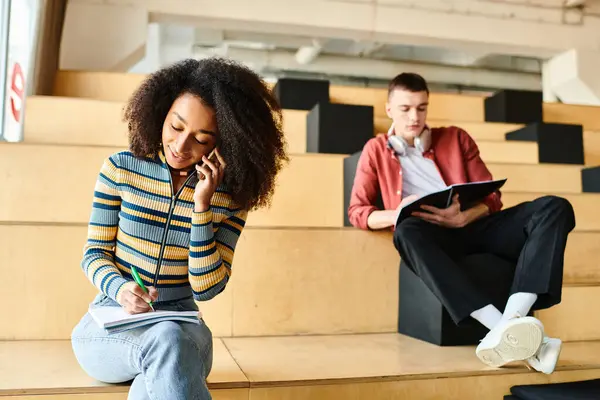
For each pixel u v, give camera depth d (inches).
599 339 76.0
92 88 129.2
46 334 66.7
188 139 43.7
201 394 39.5
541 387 56.9
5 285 66.0
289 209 92.0
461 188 65.9
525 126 138.3
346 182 92.2
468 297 59.9
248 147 44.5
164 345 39.5
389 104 84.2
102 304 46.6
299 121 121.9
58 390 47.4
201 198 44.2
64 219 75.7
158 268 46.0
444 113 153.8
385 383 54.8
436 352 65.3
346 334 75.4
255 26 165.0
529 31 180.5
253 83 45.1
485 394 57.3
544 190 115.5
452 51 327.6
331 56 335.9
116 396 48.3
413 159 82.2
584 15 184.9
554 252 60.0
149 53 299.7
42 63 126.1
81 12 147.9
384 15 169.8
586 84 183.9
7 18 108.9
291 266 74.0
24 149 75.0
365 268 76.7
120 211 46.4
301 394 52.9
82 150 76.5
